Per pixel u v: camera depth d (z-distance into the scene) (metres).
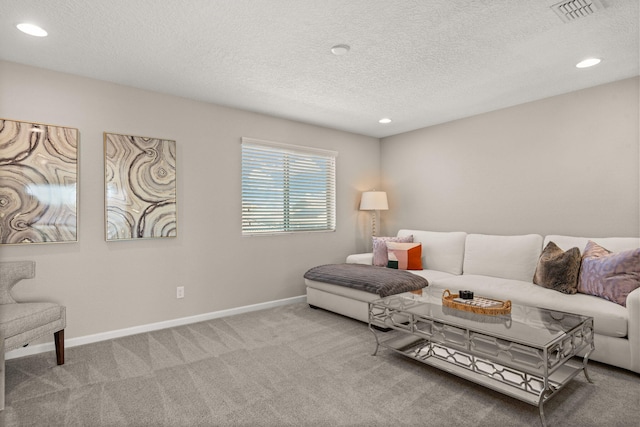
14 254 2.64
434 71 2.89
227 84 3.14
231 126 3.78
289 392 2.10
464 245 3.93
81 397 2.06
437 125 4.52
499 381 2.00
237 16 2.08
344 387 2.16
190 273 3.49
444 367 2.21
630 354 2.20
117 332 3.06
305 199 4.48
